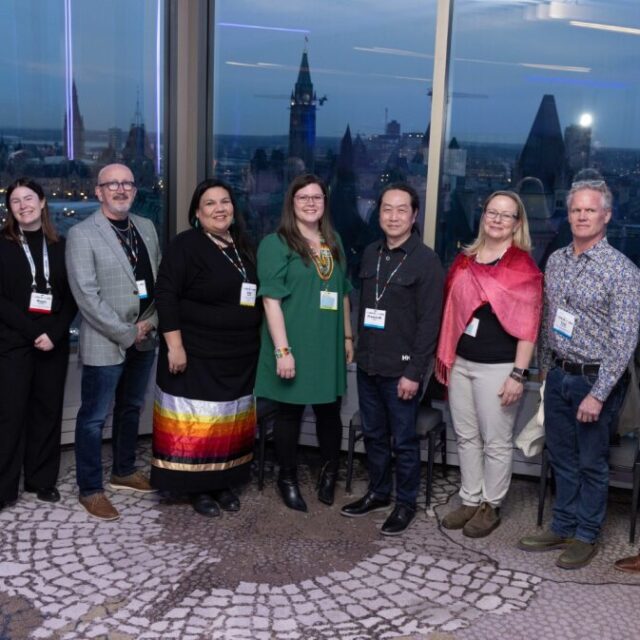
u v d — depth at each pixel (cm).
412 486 357
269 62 450
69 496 382
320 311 354
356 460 450
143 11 446
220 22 454
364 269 351
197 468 359
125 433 391
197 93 457
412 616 282
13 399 356
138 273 359
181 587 298
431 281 335
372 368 347
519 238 330
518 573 317
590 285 301
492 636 270
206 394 356
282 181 462
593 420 304
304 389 356
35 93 426
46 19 423
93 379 353
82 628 267
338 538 347
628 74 390
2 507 364
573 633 273
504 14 403
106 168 348
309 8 437
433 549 337
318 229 362
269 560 323
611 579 313
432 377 398
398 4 418
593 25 392
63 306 362
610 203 304
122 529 349
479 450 355
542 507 362
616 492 408
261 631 269
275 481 413
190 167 467
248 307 358
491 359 333
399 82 426
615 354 295
